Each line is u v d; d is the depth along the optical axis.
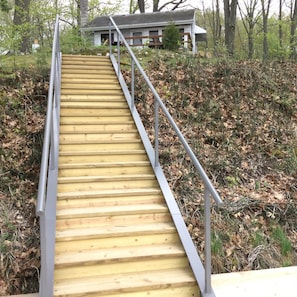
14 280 3.48
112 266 3.14
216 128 6.14
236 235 4.24
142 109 6.28
